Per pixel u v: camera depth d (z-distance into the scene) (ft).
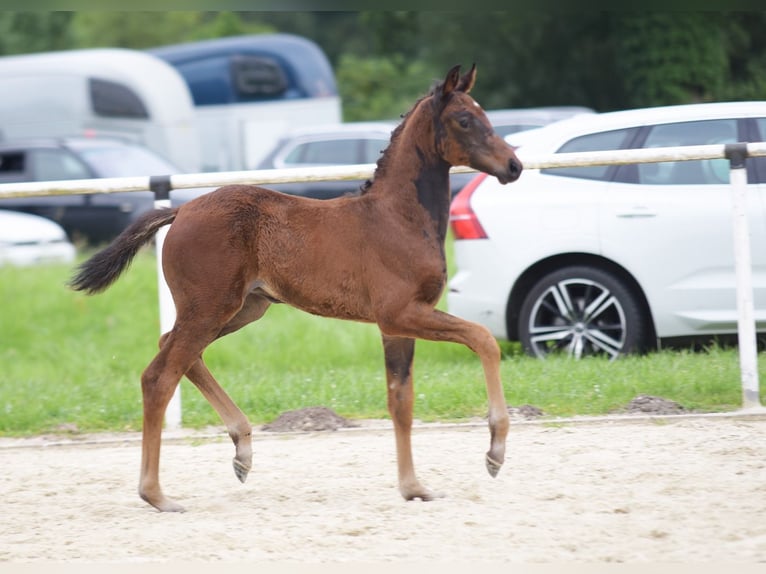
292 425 36.06
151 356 54.90
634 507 25.81
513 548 23.44
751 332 34.88
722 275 41.81
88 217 82.64
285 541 24.50
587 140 42.88
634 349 42.83
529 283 43.93
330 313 27.48
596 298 43.21
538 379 38.50
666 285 41.96
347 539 24.47
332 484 29.40
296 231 27.27
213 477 30.76
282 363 50.98
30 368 54.85
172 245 27.63
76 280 28.78
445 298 54.44
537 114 78.69
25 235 73.92
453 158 27.12
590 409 35.86
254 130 108.27
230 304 27.43
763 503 25.67
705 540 23.35
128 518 27.07
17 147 85.51
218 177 35.24
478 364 45.88
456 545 23.79
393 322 26.71
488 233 43.21
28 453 34.63
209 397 28.89
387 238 26.78
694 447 31.01
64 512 27.66
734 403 36.01
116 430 37.27
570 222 42.52
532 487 28.09
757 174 41.81
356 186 77.10
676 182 42.34
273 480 30.12
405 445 27.84
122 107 101.96
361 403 38.11
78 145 85.51
